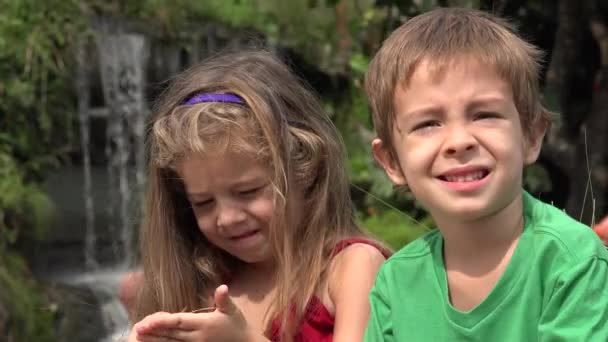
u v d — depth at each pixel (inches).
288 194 75.5
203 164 74.0
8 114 251.4
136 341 69.4
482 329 60.3
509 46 61.3
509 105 60.1
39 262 259.1
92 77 275.6
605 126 153.6
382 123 64.6
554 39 165.3
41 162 257.1
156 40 284.7
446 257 64.1
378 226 211.3
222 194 74.5
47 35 261.4
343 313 74.2
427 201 61.2
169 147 75.6
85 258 273.4
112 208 287.4
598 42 156.5
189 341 68.5
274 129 74.9
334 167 80.6
